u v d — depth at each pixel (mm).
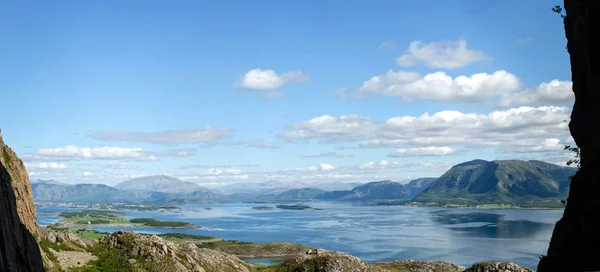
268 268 122562
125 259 97562
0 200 56750
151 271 95000
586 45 49812
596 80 49094
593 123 49969
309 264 114375
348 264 114000
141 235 108250
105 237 108250
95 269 89312
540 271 51969
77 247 99438
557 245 50312
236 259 133375
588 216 45906
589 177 47969
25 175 78375
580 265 45125
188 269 101438
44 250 83750
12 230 58500
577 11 51188
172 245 111375
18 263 58469
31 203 79188
